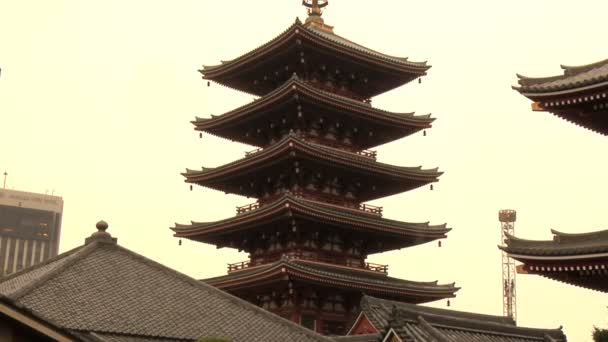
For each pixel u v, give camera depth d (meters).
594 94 34.19
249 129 83.44
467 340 41.06
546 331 46.28
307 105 76.31
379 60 81.88
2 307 22.48
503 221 106.06
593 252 32.62
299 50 78.31
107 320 28.00
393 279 77.75
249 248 80.19
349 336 54.31
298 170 74.62
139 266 33.81
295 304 71.69
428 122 82.50
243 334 30.36
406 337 37.84
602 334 62.97
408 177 79.69
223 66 83.94
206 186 84.00
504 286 104.94
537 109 36.09
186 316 30.56
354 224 74.62
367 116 79.38
